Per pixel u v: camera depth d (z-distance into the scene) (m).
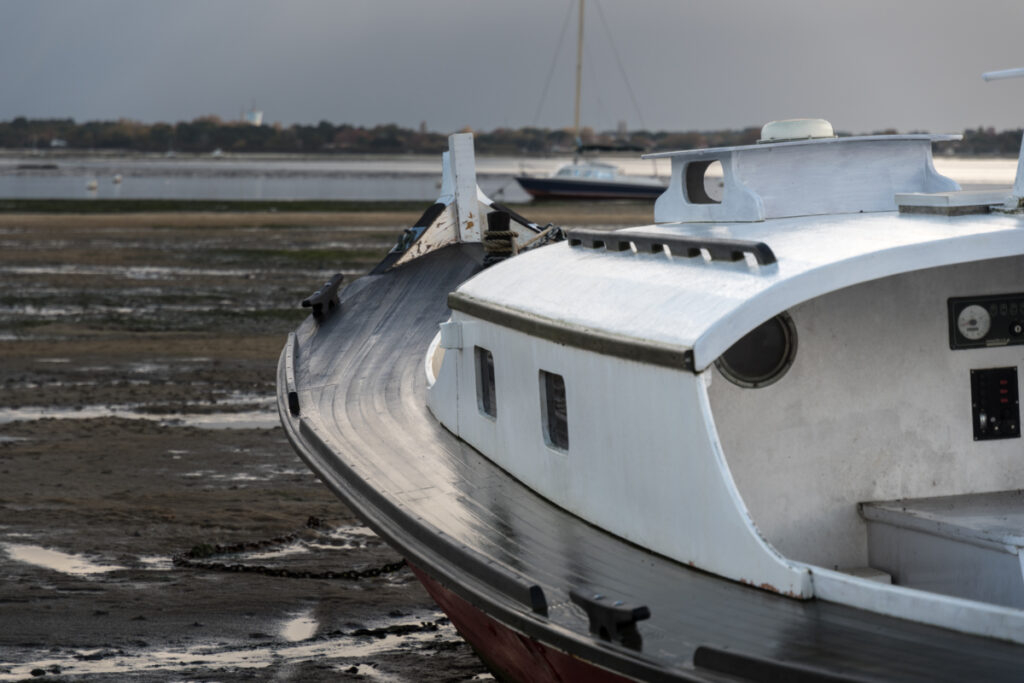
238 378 21.39
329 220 64.06
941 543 6.08
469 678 8.86
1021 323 6.61
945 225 6.42
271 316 29.28
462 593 6.32
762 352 6.35
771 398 6.39
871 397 6.52
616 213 72.62
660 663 4.96
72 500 13.62
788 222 7.55
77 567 11.34
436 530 6.93
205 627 9.87
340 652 9.38
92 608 10.23
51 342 25.14
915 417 6.59
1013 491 6.75
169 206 75.12
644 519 6.23
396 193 115.19
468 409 9.09
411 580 11.23
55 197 97.38
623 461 6.33
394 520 7.55
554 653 5.79
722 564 5.66
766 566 5.41
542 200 91.56
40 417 18.06
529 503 7.49
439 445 9.26
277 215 67.88
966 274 6.53
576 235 8.30
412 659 9.23
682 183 8.78
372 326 13.35
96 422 17.70
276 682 8.73
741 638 5.03
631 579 5.86
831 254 5.88
